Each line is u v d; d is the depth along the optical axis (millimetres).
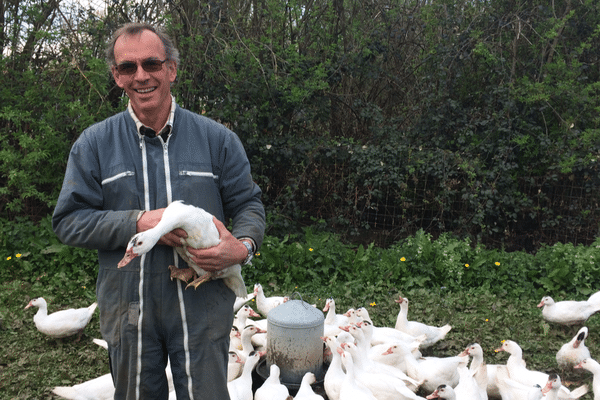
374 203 8266
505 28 8688
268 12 8359
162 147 2264
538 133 8375
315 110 8680
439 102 8680
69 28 7883
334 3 9000
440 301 6223
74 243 2188
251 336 4617
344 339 4688
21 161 7148
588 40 8617
